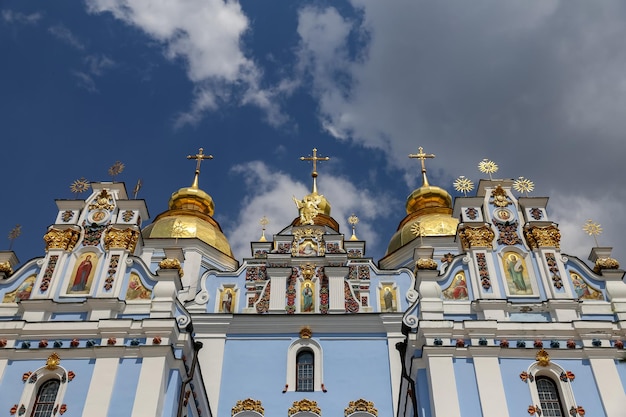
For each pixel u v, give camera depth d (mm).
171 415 20688
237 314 28375
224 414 26094
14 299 23781
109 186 27031
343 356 27484
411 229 38469
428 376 20594
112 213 26078
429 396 20344
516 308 22547
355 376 26969
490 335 21312
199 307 29469
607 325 21469
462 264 24016
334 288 29672
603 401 20047
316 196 35500
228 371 27156
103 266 24500
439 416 19578
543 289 23125
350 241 34219
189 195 41688
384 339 27922
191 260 35312
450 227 37812
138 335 21953
